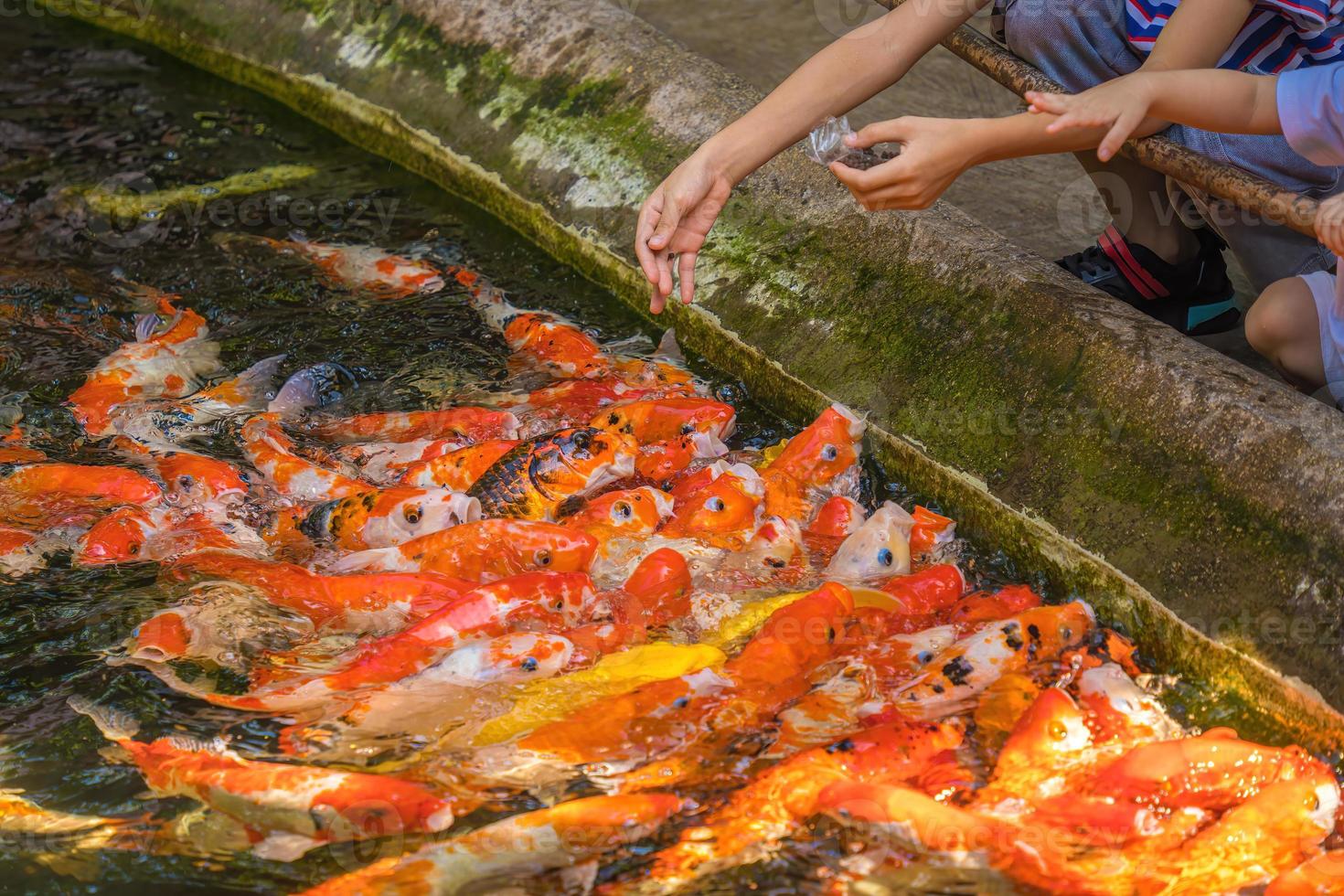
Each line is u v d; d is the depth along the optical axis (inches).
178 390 133.3
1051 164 168.7
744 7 208.4
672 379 135.3
